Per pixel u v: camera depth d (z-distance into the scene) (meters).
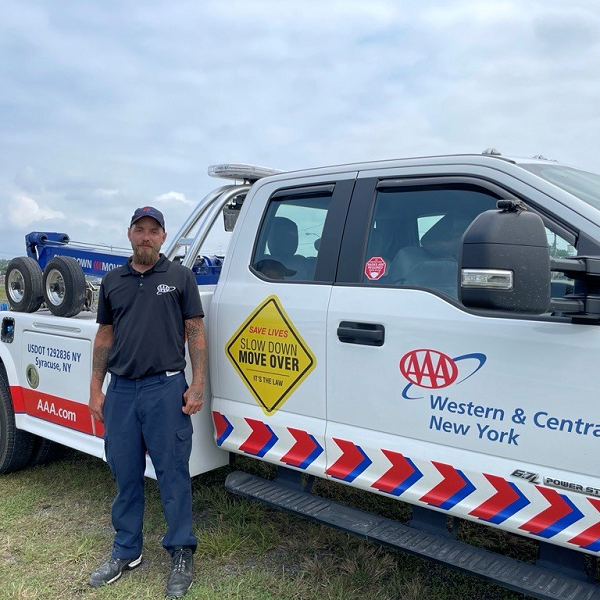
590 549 2.22
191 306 3.24
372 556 3.38
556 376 2.27
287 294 3.15
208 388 3.54
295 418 3.12
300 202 3.30
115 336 3.19
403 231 2.89
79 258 5.69
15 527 3.87
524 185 2.51
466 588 3.13
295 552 3.49
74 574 3.31
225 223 4.38
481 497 2.50
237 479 3.44
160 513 4.04
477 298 2.03
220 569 3.33
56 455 4.92
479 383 2.47
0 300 17.05
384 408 2.77
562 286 2.48
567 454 2.26
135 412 3.16
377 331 2.76
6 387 4.70
